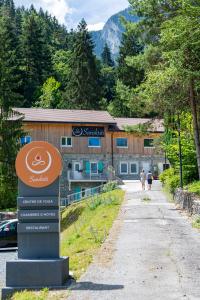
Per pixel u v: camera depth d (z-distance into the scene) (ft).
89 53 299.79
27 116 202.59
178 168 126.93
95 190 174.60
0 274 63.46
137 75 293.64
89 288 36.96
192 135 116.88
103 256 48.75
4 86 163.12
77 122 204.95
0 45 169.68
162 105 97.66
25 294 36.50
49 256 40.63
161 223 73.05
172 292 34.91
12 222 99.04
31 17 355.36
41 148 41.98
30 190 41.63
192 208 82.53
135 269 42.63
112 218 81.87
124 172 211.61
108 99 354.54
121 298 33.88
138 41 104.99
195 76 75.82
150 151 215.31
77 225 96.63
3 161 154.92
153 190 148.87
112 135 211.20
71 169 204.85
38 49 342.23
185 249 51.37
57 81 355.77
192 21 62.28
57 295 35.73
